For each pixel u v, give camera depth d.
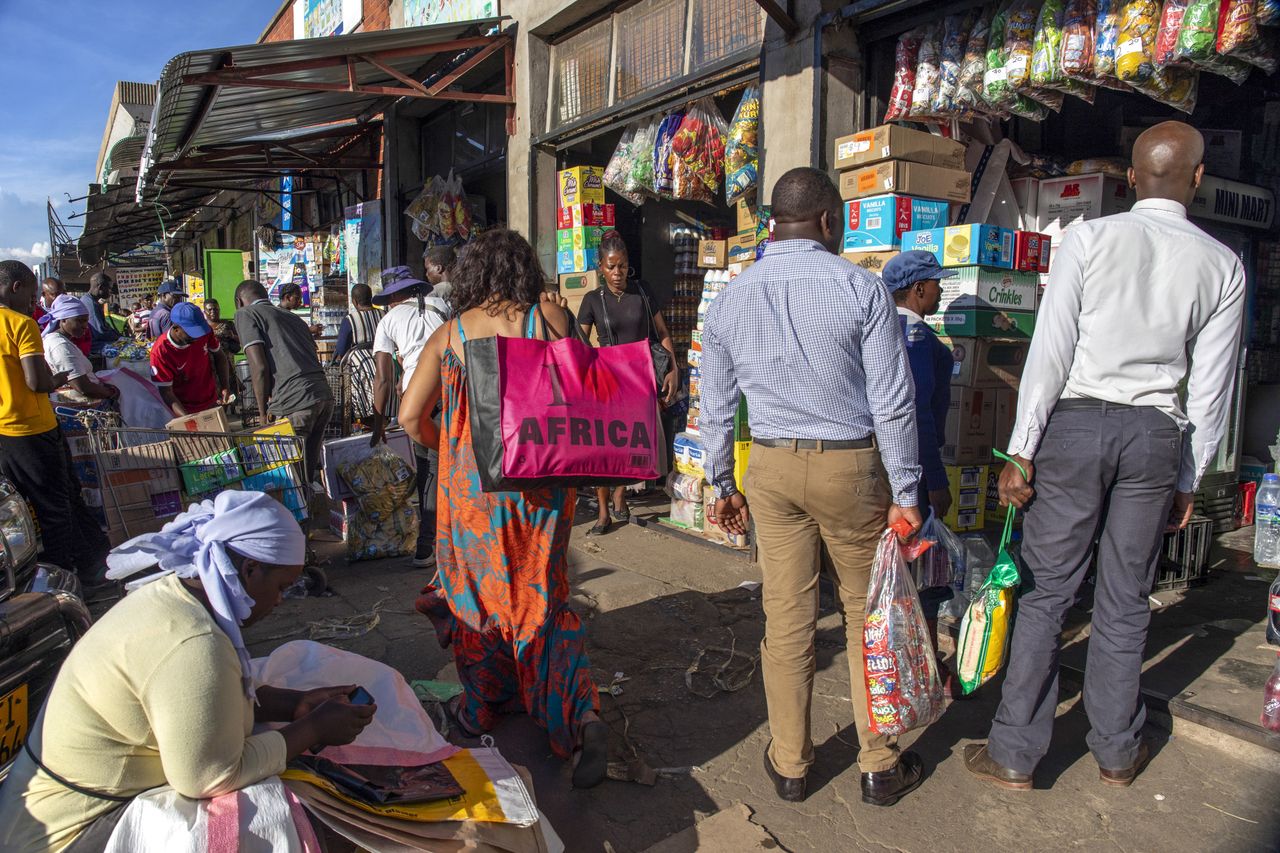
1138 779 2.77
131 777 1.80
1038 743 2.71
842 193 4.58
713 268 5.82
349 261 11.12
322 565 5.14
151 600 1.83
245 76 6.23
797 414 2.46
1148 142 2.61
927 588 3.19
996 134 5.01
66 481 4.81
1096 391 2.56
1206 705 3.12
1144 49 3.62
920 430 3.10
